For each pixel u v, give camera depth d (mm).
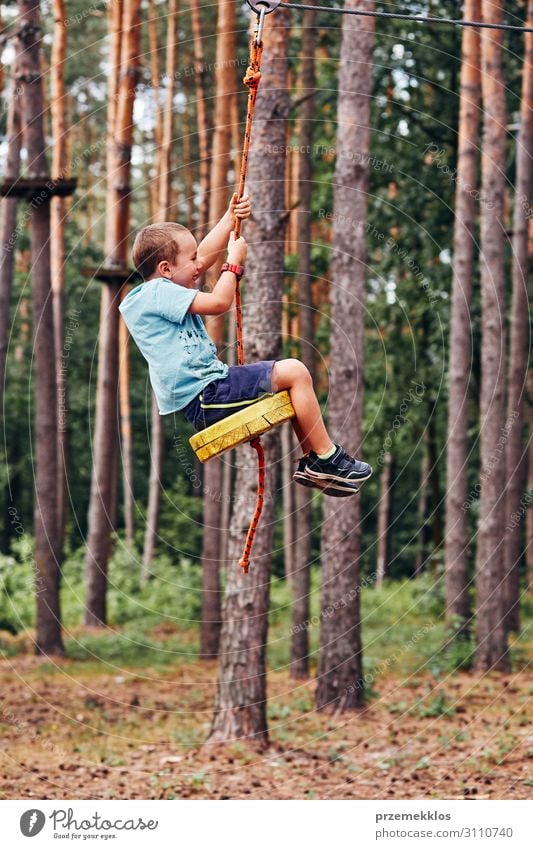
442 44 18188
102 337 18031
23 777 8648
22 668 14664
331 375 11641
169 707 12383
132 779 8727
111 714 11773
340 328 11594
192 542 28969
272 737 10477
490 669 13516
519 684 13578
